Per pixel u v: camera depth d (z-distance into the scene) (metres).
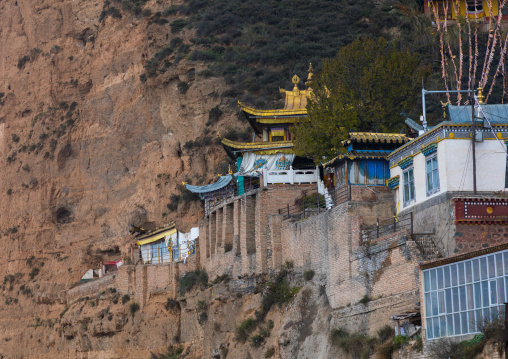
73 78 142.12
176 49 127.56
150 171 121.12
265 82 120.25
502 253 44.38
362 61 78.62
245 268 80.06
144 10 136.50
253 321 73.81
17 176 142.62
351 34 132.25
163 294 96.31
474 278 45.91
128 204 123.12
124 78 132.12
